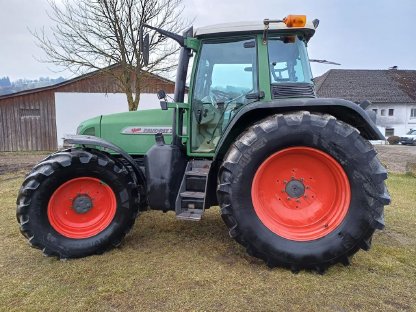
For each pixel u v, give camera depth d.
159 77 11.62
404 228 4.14
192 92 3.55
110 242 3.32
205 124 3.59
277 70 3.37
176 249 3.42
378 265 3.06
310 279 2.82
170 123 3.89
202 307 2.43
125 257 3.23
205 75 3.54
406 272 2.96
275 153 2.97
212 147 3.59
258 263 3.10
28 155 14.23
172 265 3.06
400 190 6.56
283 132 2.92
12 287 2.71
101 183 3.33
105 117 4.07
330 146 2.89
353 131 2.90
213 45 3.49
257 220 2.97
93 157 3.25
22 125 15.65
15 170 9.57
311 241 2.93
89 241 3.25
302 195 3.09
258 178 3.01
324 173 3.04
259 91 3.33
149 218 4.42
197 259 3.18
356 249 2.91
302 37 3.40
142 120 3.95
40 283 2.77
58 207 3.29
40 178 3.15
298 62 3.38
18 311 2.39
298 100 3.00
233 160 2.97
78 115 15.88
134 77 11.50
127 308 2.43
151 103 14.44
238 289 2.66
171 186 3.33
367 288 2.69
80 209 3.33
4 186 6.73
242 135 3.07
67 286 2.72
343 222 2.90
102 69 10.62
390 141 29.33
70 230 3.29
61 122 15.84
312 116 2.93
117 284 2.73
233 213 2.96
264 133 2.95
